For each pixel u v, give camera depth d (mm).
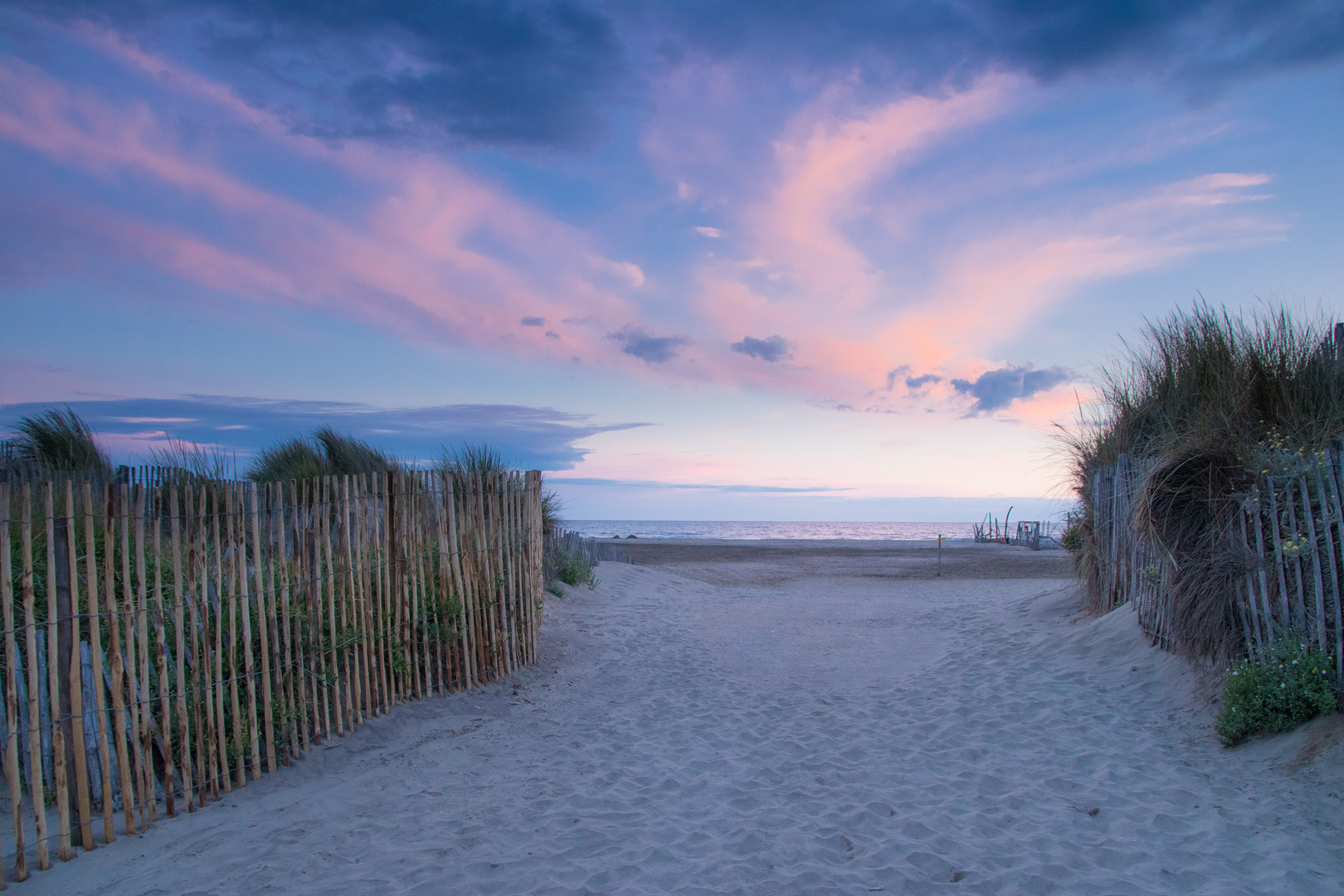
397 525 6508
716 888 3557
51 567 3930
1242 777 4570
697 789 4930
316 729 5473
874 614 12336
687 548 33219
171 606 4758
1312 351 6039
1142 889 3453
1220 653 5742
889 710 6723
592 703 7094
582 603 12172
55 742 3830
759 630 11055
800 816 4469
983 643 8922
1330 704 4660
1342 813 3945
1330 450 5031
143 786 4242
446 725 6172
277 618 5293
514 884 3588
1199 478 5859
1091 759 5141
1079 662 7297
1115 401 8328
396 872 3684
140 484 4359
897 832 4195
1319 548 5004
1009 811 4391
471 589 7223
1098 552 8555
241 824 4266
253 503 5129
